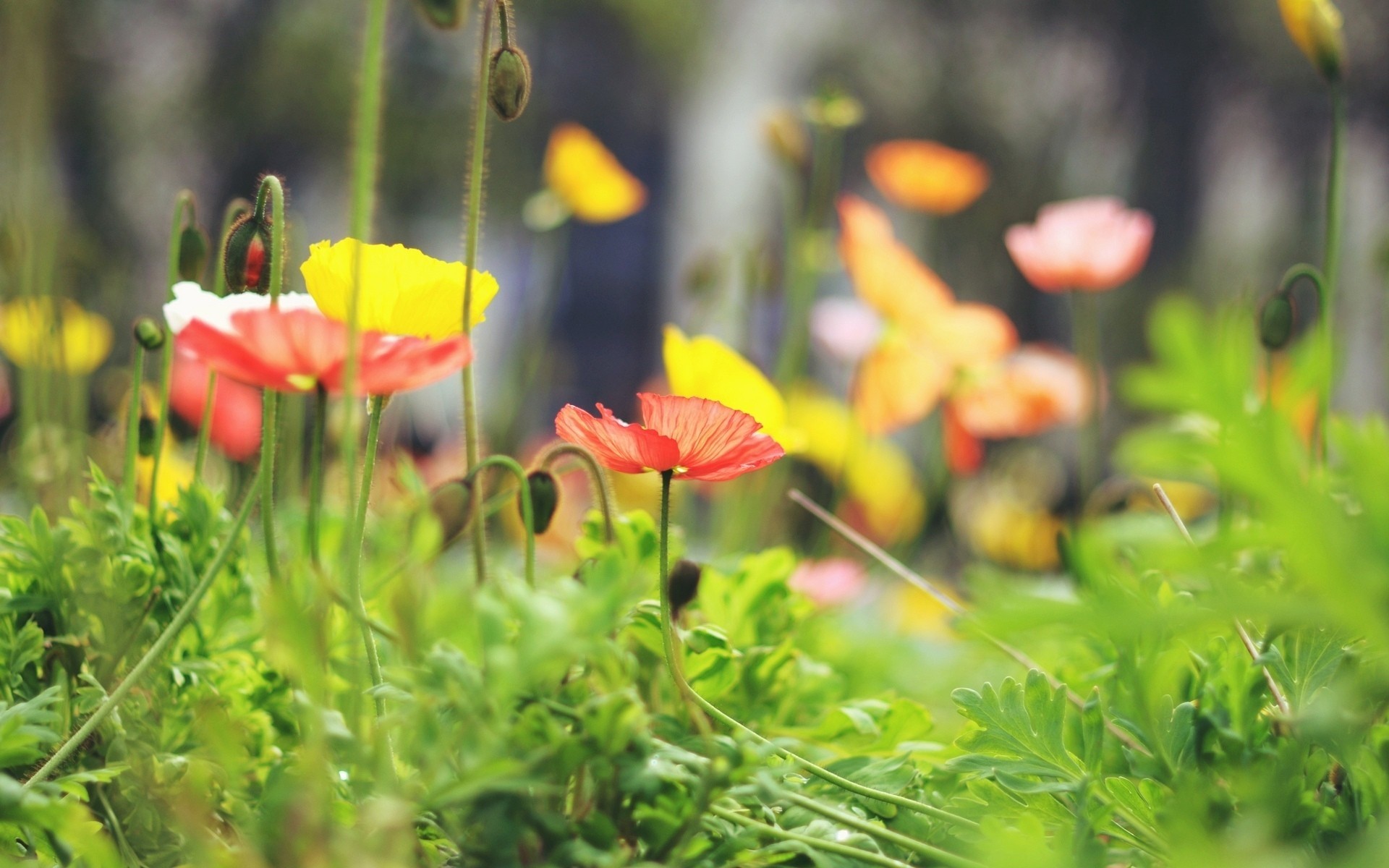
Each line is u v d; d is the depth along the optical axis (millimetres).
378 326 1218
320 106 5699
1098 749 1204
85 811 1181
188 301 1194
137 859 1220
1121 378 1087
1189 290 6871
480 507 1229
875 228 1868
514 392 2816
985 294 6816
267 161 5875
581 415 1195
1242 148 7156
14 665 1253
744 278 2289
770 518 2215
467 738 1138
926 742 1277
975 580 1480
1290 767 1175
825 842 1175
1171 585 1277
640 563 1301
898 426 2041
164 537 1294
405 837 1138
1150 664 1207
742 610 1310
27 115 1464
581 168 2490
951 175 2473
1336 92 1349
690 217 9586
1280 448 1083
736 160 9234
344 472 1147
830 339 2336
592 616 1132
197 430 1754
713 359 1333
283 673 1257
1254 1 6613
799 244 2236
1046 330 6871
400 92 5734
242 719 1256
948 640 1660
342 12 5789
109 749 1232
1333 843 1173
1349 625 1086
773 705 1284
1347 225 7199
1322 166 7191
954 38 6883
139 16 5398
